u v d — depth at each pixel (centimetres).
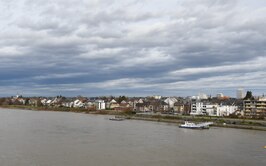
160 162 8381
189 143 11494
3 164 7869
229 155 9362
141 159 8688
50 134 13288
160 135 13750
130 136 13175
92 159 8594
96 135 13262
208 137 13325
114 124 19138
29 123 18362
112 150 9856
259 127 17175
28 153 9162
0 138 11825
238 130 16512
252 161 8650
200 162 8450
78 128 16025
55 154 9112
